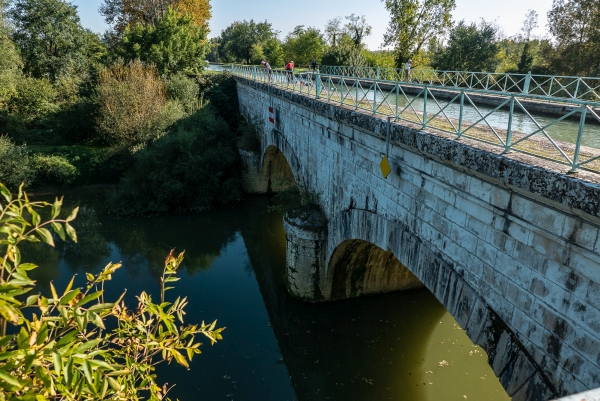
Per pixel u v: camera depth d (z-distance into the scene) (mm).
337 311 14078
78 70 37594
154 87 28703
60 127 30672
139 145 25266
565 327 4570
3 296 2244
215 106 32375
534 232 4879
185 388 11062
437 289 7031
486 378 10984
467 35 41406
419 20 31391
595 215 3826
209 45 36656
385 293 14820
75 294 2668
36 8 35906
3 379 2246
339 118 10414
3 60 30625
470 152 5551
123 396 3252
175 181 23500
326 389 11414
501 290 5547
